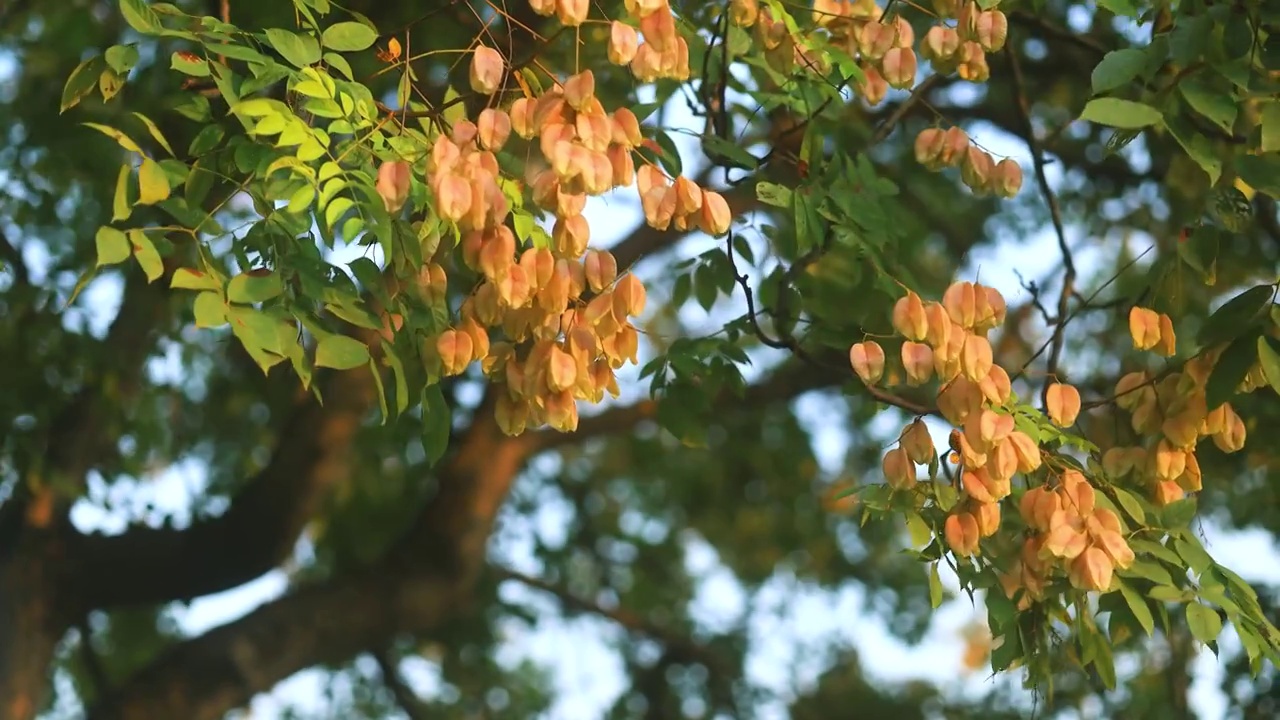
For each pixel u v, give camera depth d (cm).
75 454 931
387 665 1395
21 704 962
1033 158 611
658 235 938
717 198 409
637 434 1498
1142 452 462
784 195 480
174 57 399
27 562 973
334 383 972
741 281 500
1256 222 805
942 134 507
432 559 1074
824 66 505
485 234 390
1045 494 423
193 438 1125
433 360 415
